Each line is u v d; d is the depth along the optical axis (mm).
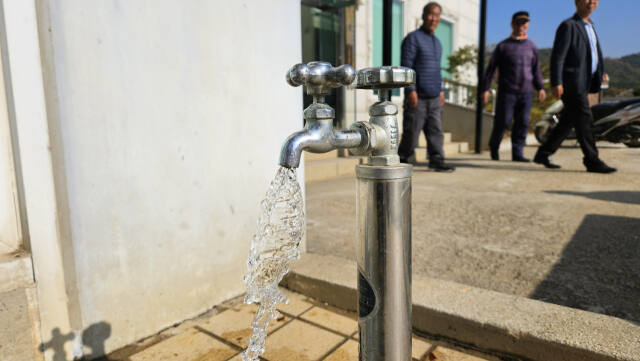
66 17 1223
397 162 791
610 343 1200
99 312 1384
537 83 6078
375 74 733
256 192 1827
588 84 4711
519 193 3826
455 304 1493
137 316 1479
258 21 1750
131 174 1420
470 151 8648
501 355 1354
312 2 6539
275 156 1881
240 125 1730
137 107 1410
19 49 1169
